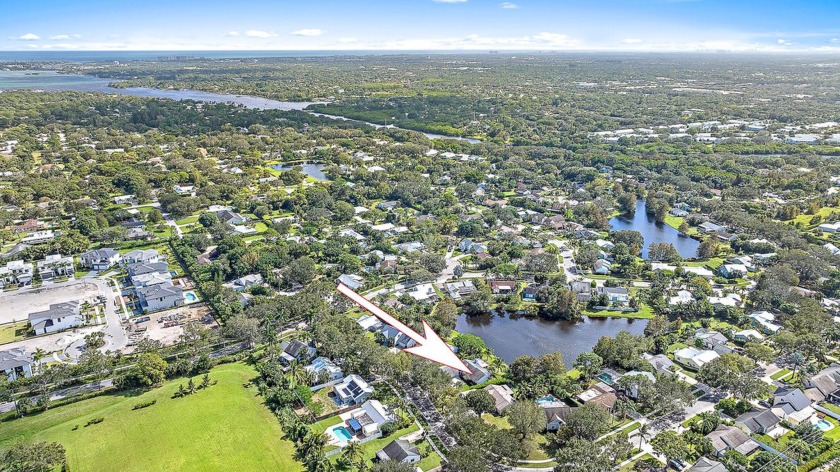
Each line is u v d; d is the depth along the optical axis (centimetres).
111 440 12838
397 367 15275
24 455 11544
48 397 14050
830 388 14838
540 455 12712
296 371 15500
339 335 16662
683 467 12088
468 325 19738
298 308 18900
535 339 18775
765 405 14375
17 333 17975
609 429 13288
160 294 19738
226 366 16125
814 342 16575
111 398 14538
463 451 11738
